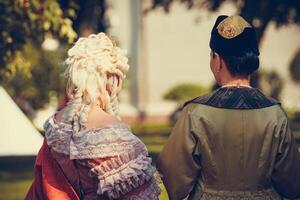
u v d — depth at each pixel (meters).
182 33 53.47
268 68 52.41
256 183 5.61
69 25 17.89
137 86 52.00
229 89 5.69
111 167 5.10
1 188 17.75
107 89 5.37
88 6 22.98
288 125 5.65
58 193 5.22
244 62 5.66
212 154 5.61
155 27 53.06
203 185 5.67
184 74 53.50
